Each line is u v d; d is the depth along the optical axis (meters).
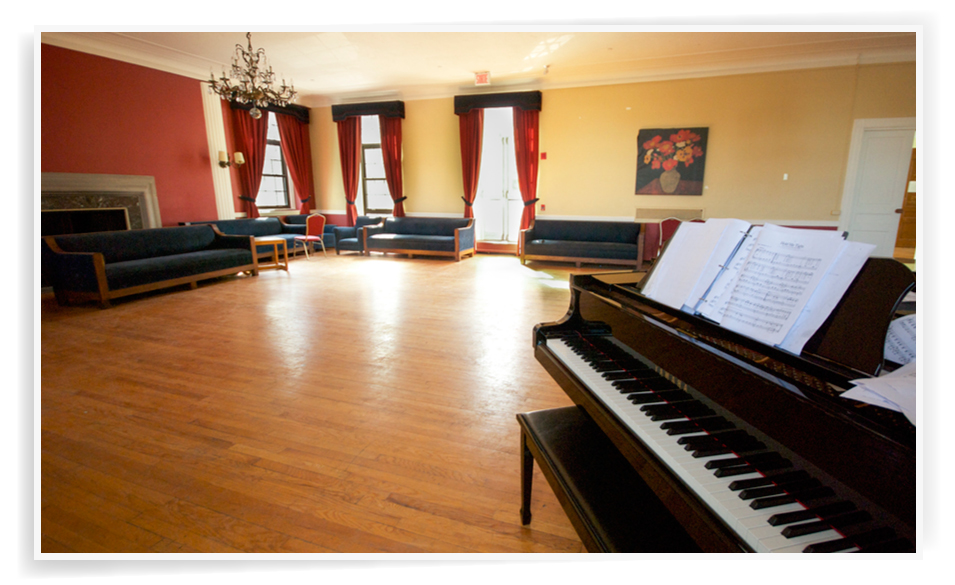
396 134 8.23
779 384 0.78
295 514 1.61
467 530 1.52
